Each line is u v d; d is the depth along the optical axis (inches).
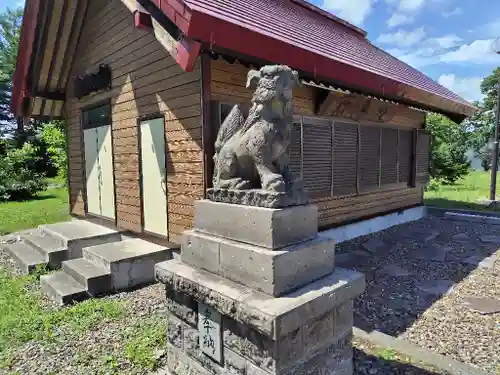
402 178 321.7
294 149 215.0
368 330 129.6
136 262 185.5
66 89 314.8
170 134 193.5
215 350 92.7
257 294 83.0
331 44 232.1
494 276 185.6
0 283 190.7
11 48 972.6
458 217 342.3
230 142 106.4
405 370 102.8
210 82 167.9
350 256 224.7
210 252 99.0
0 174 585.9
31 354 121.6
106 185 265.7
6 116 1041.5
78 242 223.9
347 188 260.1
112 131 249.9
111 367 112.7
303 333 83.2
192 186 181.5
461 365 104.1
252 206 90.7
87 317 146.7
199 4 139.6
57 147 617.9
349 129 256.4
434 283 177.0
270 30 165.2
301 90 217.3
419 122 338.3
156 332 132.6
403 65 366.6
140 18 152.3
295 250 86.4
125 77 228.8
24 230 329.1
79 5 255.3
